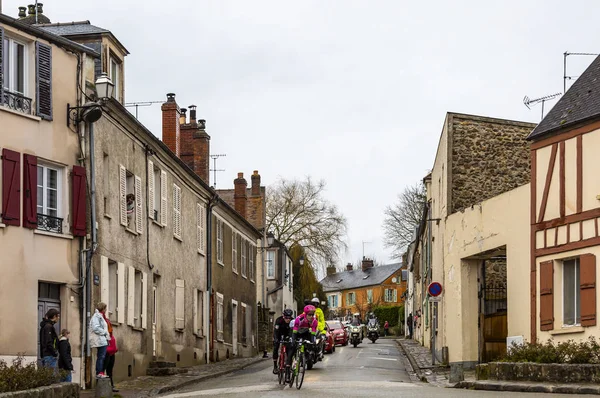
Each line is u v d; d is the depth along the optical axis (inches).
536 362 723.4
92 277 881.5
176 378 1011.3
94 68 926.4
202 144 1577.3
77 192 866.1
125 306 992.9
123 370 970.7
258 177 2293.3
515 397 607.5
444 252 1151.0
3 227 785.6
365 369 1082.1
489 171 1143.6
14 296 791.7
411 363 1230.3
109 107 928.9
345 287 4709.6
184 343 1269.7
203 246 1408.7
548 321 836.0
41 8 1141.1
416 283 2284.7
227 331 1578.5
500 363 748.6
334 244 2583.7
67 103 866.8
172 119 1369.3
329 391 694.5
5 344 778.2
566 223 824.3
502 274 1095.6
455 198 1136.2
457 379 816.3
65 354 739.4
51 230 839.7
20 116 812.0
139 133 1044.5
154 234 1125.1
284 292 2373.3
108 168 946.7
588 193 798.5
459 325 1058.7
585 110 813.2
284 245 2390.5
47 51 844.0
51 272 832.9
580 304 800.9
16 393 546.9
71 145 868.0
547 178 854.5
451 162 1141.1
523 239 896.3
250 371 1189.1
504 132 1153.4
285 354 791.1
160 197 1159.0
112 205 954.1
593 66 884.0
